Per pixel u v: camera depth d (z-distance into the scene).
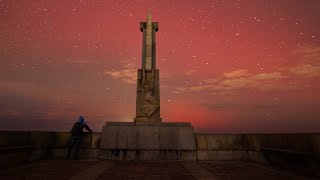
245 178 5.52
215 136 9.60
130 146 9.27
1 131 6.68
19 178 5.25
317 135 5.81
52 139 8.88
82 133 9.50
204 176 5.71
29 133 7.96
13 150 7.05
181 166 7.35
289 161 6.90
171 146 9.32
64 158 9.05
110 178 5.40
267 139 8.37
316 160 5.82
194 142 9.39
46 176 5.46
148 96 10.90
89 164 7.45
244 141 9.41
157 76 11.37
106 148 9.20
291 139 6.99
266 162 8.12
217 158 9.24
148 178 5.44
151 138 9.45
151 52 11.66
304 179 5.45
